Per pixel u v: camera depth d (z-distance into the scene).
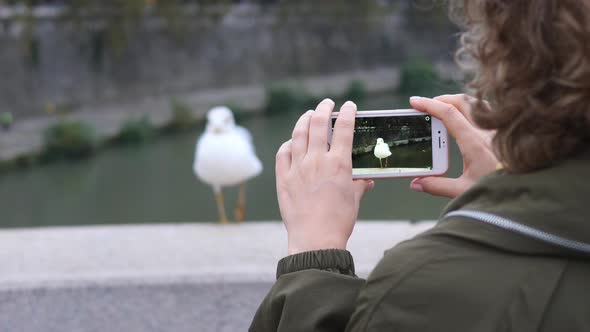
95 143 17.27
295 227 0.85
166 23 23.33
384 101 23.22
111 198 13.53
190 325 2.75
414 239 0.72
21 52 20.05
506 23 0.67
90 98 21.38
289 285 0.80
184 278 3.01
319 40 27.08
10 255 3.42
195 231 3.95
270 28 26.27
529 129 0.66
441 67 23.70
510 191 0.67
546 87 0.65
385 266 0.71
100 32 21.67
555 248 0.63
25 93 19.97
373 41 27.69
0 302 2.89
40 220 12.24
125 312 2.83
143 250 3.51
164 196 13.48
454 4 0.76
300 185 0.87
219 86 24.77
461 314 0.66
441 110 1.00
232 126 5.21
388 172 1.01
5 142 17.08
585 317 0.63
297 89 22.89
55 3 22.59
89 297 2.94
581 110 0.63
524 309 0.64
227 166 5.00
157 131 19.53
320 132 0.88
